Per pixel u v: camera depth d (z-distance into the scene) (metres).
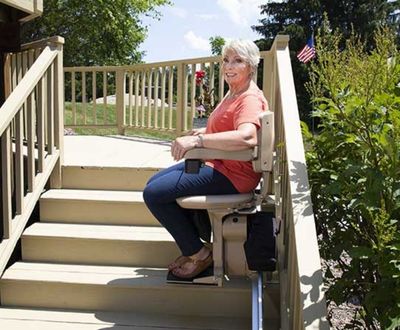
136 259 3.06
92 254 3.09
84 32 17.78
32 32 17.42
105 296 2.81
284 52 3.12
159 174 2.53
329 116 2.44
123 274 2.91
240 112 2.37
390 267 1.85
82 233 3.14
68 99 16.30
